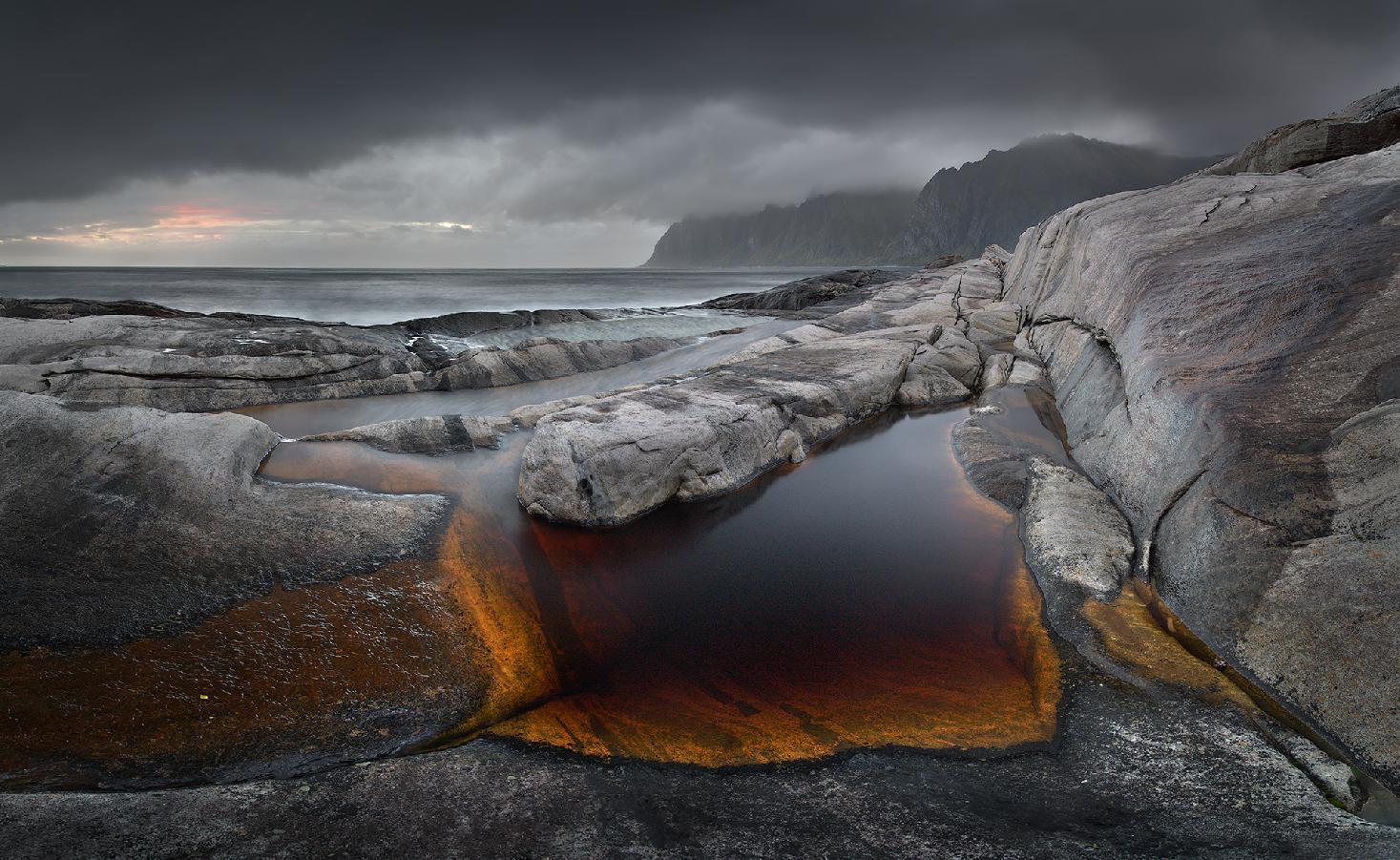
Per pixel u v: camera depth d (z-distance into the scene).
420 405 14.45
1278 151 14.84
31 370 12.52
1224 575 5.66
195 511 7.74
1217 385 7.09
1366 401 5.85
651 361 18.45
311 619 6.24
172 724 4.96
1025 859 3.40
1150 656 5.51
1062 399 12.14
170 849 3.35
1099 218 13.64
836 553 8.16
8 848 3.27
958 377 15.72
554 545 8.17
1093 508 8.01
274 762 4.68
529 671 5.81
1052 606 6.48
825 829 3.75
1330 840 3.39
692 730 4.96
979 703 5.24
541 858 3.42
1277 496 5.59
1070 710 5.00
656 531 8.74
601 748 4.72
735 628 6.52
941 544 8.27
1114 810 3.90
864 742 4.80
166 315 20.27
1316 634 4.81
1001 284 22.94
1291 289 7.72
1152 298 9.56
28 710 5.01
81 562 6.71
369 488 9.20
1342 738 4.37
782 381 12.97
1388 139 13.74
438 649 5.97
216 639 5.91
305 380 14.91
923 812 3.93
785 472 10.91
